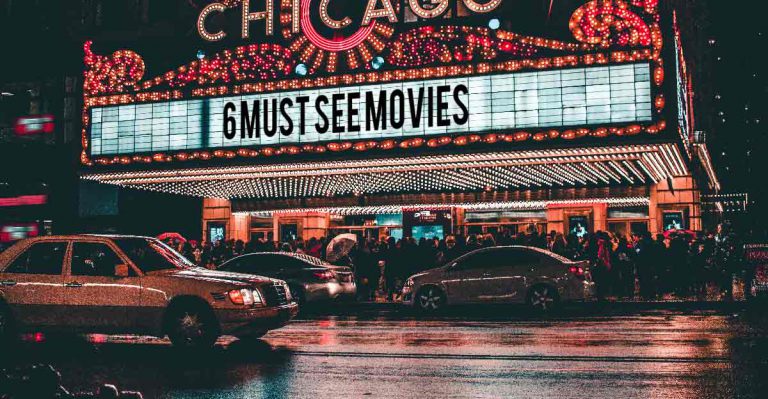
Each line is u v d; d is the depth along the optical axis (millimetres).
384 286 27703
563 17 22766
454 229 33219
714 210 49562
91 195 35281
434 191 33281
